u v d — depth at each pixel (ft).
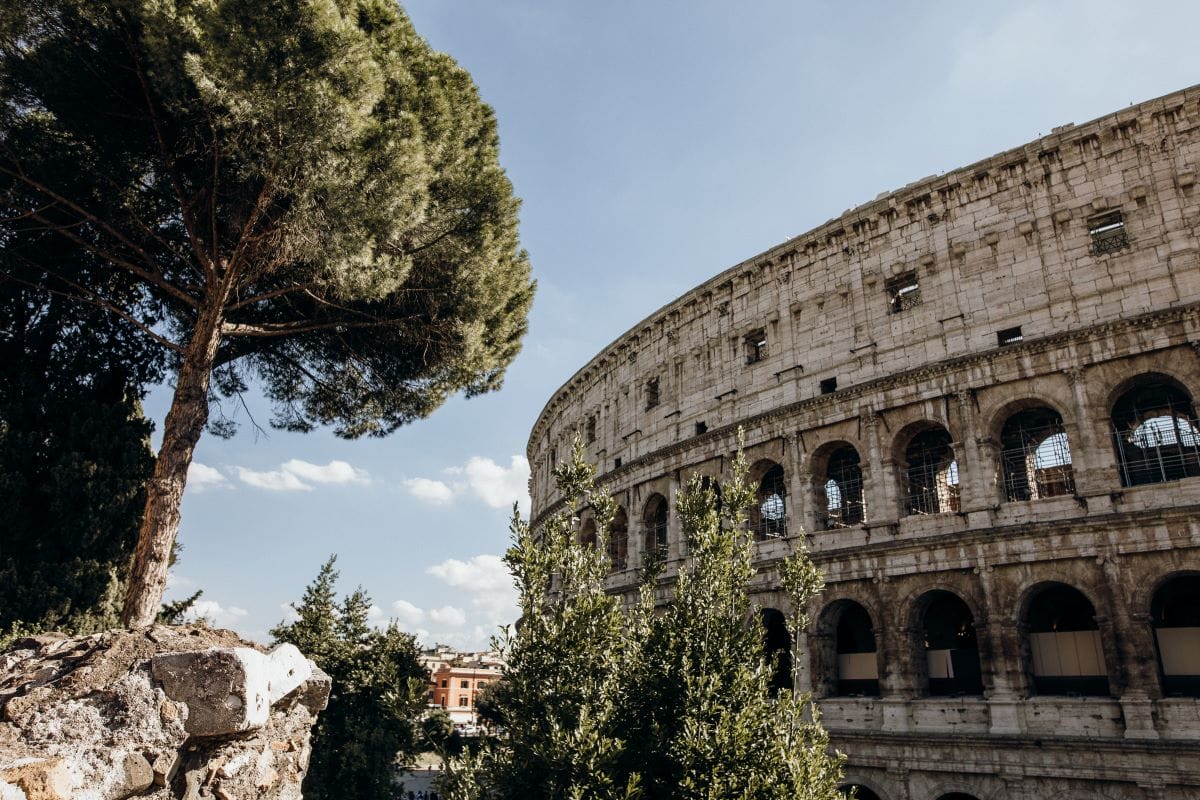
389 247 123.13
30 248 126.93
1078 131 152.05
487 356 148.25
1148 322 134.92
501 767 62.23
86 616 122.42
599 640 65.26
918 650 148.66
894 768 141.38
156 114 112.47
